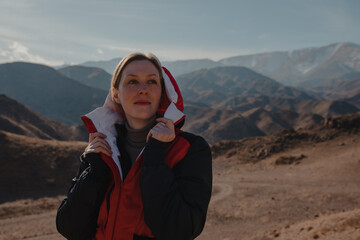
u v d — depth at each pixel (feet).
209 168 5.79
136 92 5.80
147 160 5.32
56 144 217.77
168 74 6.38
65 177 184.65
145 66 5.93
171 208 5.06
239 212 110.83
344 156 199.82
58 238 93.66
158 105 6.34
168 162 5.61
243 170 215.10
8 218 122.83
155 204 5.05
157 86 5.99
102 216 5.74
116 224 5.40
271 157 237.25
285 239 53.21
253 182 171.53
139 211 5.40
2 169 175.42
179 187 5.42
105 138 6.12
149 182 5.14
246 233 83.10
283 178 175.94
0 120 576.20
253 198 133.28
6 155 188.65
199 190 5.46
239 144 270.05
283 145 252.62
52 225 109.70
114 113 6.55
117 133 6.37
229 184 169.68
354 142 232.73
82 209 5.75
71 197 5.88
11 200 146.92
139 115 5.86
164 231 5.07
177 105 6.15
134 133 6.20
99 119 6.31
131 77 5.87
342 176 162.91
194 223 5.27
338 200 118.11
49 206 141.69
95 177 5.85
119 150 6.12
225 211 113.29
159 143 5.43
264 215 104.58
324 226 53.26
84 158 6.79
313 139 255.29
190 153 5.69
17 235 98.84
